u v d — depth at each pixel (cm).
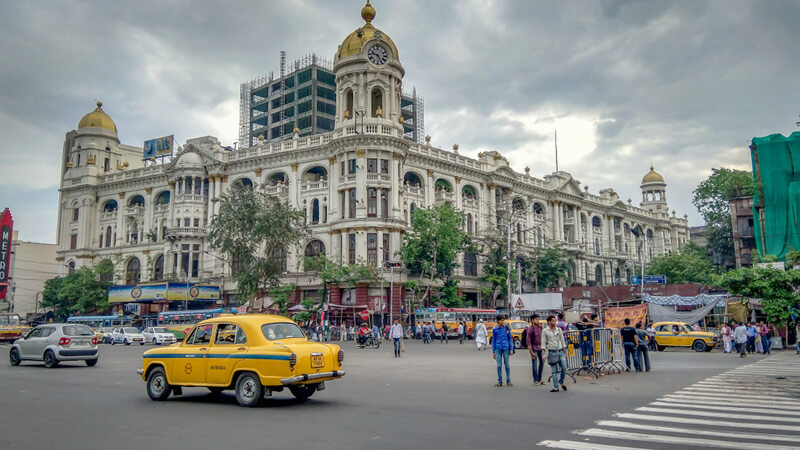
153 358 1536
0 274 7031
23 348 2709
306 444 970
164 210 7662
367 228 6141
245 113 10294
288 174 6875
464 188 7606
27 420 1211
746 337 3303
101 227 8331
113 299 7162
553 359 1691
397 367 2547
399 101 6781
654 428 1102
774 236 4722
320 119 9469
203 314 5766
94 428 1117
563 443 969
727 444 960
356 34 6744
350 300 6234
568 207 9119
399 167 6462
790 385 1836
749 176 7150
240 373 1425
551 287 7056
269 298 5809
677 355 3428
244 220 4909
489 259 7169
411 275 6338
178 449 934
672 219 11662
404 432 1069
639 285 6022
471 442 980
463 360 2978
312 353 1417
